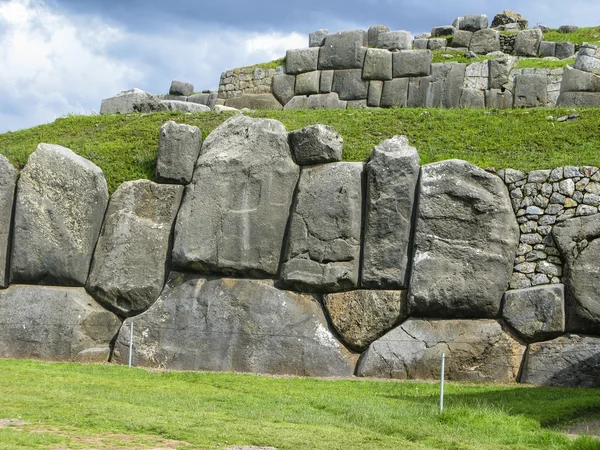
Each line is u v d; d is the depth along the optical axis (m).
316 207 15.92
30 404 10.95
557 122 18.06
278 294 15.84
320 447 9.16
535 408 11.68
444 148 17.48
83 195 16.89
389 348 14.91
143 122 20.25
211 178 16.59
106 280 16.53
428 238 15.23
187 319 15.97
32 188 16.94
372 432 10.23
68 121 21.20
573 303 14.45
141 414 10.53
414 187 15.66
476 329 14.77
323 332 15.44
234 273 16.25
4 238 16.92
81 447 8.77
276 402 11.98
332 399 12.19
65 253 16.67
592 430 10.73
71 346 16.14
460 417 10.80
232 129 17.05
